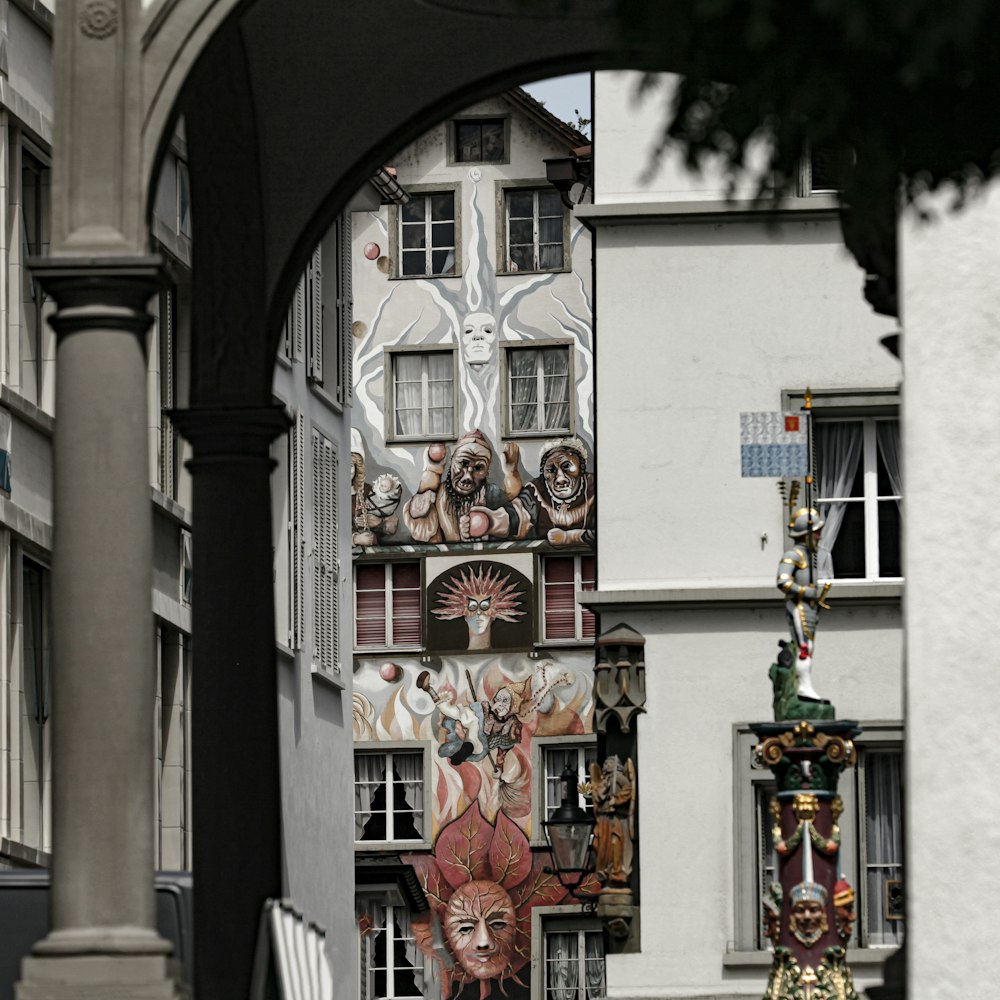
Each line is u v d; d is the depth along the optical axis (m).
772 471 27.94
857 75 10.20
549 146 69.31
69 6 15.95
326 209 22.23
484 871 66.62
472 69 22.72
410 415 68.81
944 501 13.80
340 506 43.75
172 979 15.21
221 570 21.34
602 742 34.75
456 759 67.06
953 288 13.84
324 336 43.38
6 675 30.42
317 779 41.28
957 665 13.70
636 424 35.41
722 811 34.50
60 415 15.75
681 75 10.53
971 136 10.38
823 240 35.44
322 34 22.22
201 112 22.03
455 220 69.31
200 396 21.69
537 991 65.88
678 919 34.38
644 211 35.44
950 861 13.62
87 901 15.31
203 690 21.25
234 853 21.00
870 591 34.56
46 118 31.95
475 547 67.81
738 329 35.47
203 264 21.95
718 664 34.69
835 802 21.14
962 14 9.82
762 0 10.09
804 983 20.97
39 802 31.70
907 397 13.88
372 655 67.75
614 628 34.75
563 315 68.62
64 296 15.80
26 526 30.81
